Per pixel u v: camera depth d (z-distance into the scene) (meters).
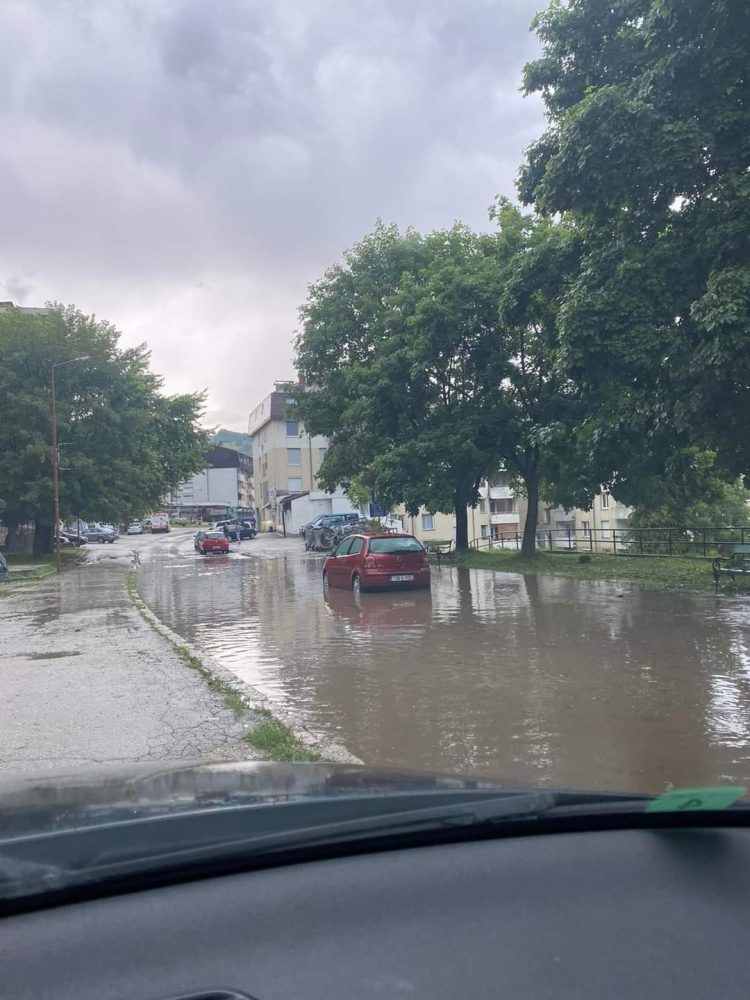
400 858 1.72
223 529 56.66
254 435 88.69
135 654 10.51
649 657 9.09
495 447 25.02
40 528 41.19
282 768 2.60
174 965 1.30
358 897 1.54
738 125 12.11
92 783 2.36
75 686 8.48
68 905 1.49
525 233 24.30
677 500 31.12
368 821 1.76
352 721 6.79
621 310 13.41
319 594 18.52
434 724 6.61
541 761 5.56
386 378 26.44
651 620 11.86
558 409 23.88
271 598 18.06
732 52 11.76
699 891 1.61
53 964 1.30
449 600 16.00
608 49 14.44
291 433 74.50
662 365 13.67
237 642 11.55
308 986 1.26
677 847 1.79
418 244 31.41
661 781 5.08
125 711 7.25
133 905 1.48
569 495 27.59
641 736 6.07
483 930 1.44
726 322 11.30
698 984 1.32
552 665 8.89
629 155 12.42
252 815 1.80
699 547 25.22
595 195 13.20
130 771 2.64
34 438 35.00
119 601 18.61
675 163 12.09
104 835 1.66
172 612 16.02
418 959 1.35
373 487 29.77
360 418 28.27
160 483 46.88
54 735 6.47
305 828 1.71
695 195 13.10
